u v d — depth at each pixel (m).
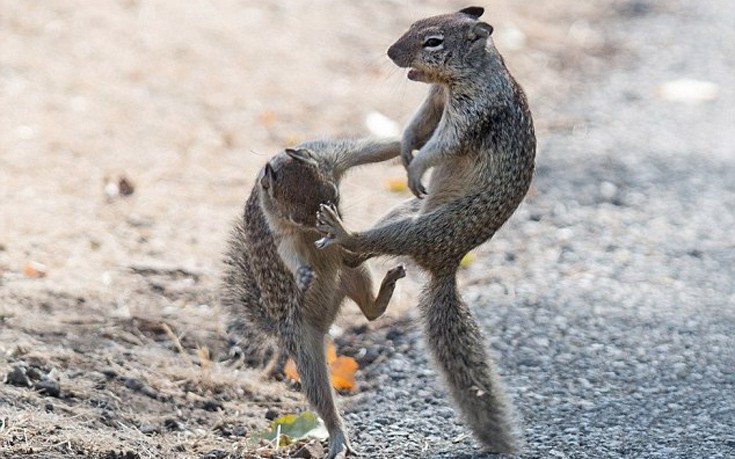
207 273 13.15
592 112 19.59
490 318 12.43
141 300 12.44
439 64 9.77
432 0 23.64
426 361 11.59
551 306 12.73
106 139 16.38
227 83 18.73
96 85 17.86
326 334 10.14
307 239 9.86
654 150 17.97
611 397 10.79
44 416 9.50
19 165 15.32
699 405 10.58
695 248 14.53
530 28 23.41
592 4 25.61
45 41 18.80
